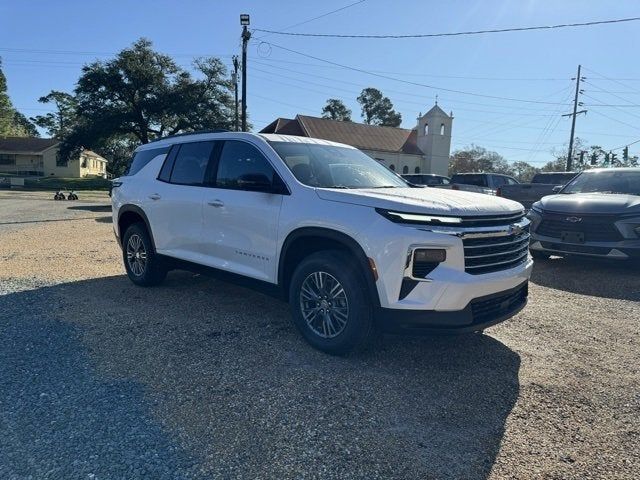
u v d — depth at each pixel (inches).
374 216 140.7
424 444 108.0
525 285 165.2
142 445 104.7
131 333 173.0
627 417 122.5
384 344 166.9
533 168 2728.8
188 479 94.0
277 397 127.3
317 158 185.5
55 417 115.5
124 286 243.0
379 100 3476.9
